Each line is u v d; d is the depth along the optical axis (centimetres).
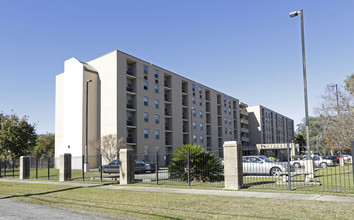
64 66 4175
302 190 1141
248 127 7775
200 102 5572
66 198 1191
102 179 1975
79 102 3888
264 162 1883
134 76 4153
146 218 776
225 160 1298
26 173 2345
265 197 1027
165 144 4616
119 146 3441
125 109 3891
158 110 4478
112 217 793
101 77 4003
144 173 2608
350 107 2277
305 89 1695
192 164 1600
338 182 1397
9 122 3638
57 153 4303
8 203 1091
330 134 2664
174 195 1158
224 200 1004
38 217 806
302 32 1723
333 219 705
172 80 4869
